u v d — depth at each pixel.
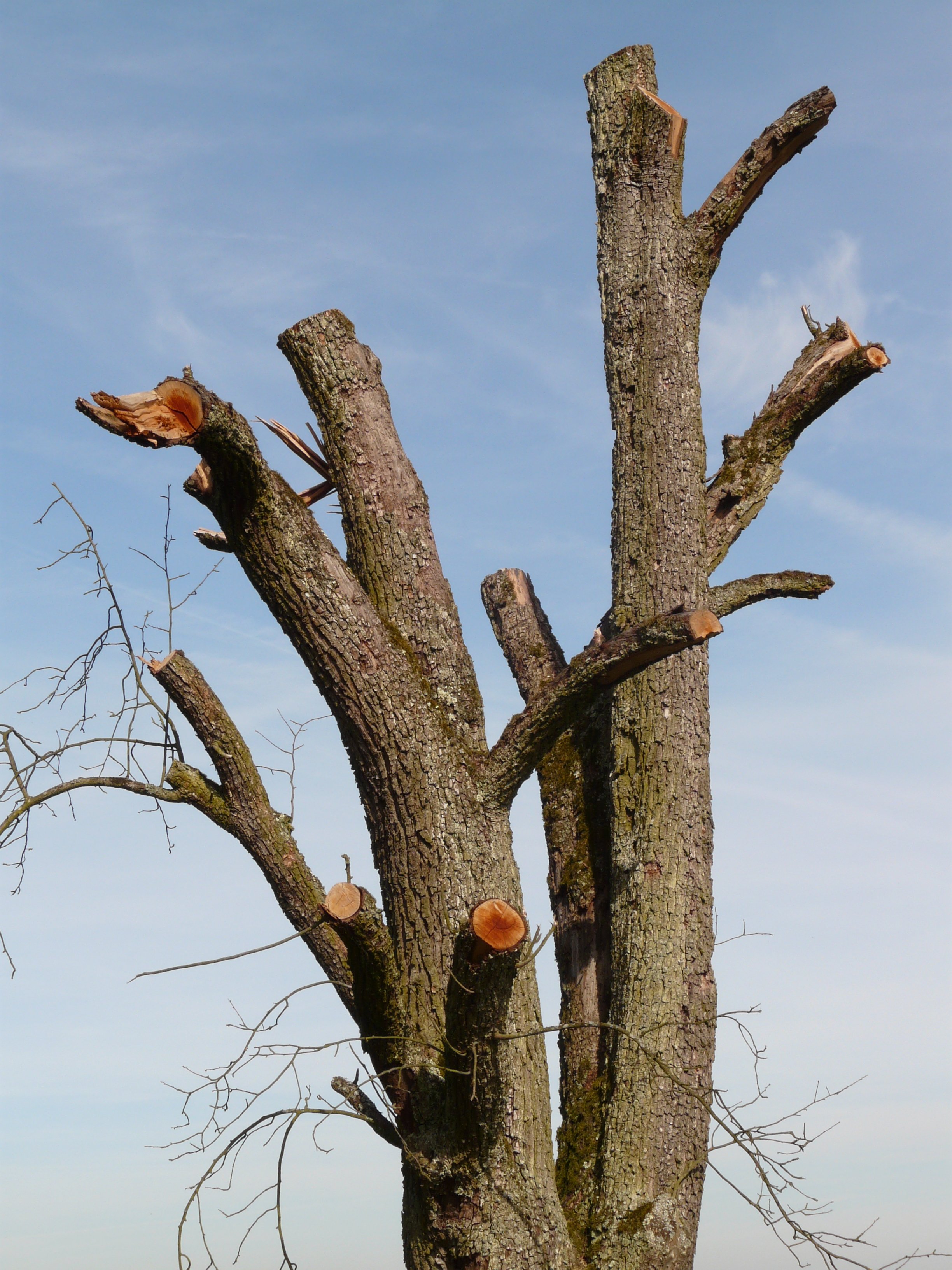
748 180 6.55
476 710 5.04
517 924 3.53
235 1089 3.83
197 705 5.38
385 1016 4.14
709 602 6.02
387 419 5.36
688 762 5.67
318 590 4.59
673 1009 5.20
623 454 6.23
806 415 6.88
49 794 5.04
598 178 6.74
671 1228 4.79
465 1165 4.09
